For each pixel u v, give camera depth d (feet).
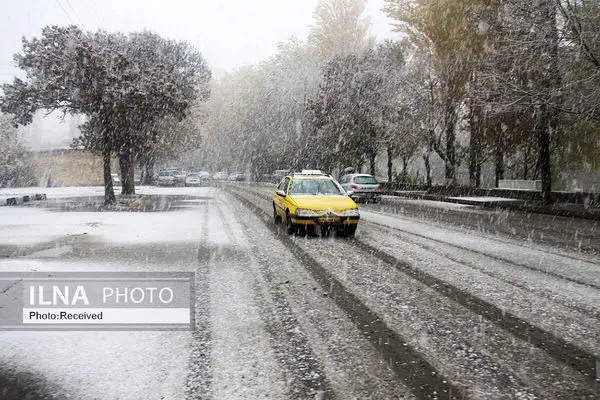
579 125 83.10
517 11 65.98
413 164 184.44
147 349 15.17
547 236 40.83
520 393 12.28
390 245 35.50
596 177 108.78
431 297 21.26
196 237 39.58
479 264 28.55
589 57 58.85
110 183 76.89
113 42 78.28
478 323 17.78
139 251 32.76
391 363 14.14
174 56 130.52
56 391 12.32
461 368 13.80
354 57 135.64
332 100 132.16
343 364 14.03
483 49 94.02
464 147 117.08
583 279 24.76
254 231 43.29
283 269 27.04
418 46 115.24
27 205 76.18
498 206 74.38
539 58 66.28
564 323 17.76
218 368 13.73
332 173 165.68
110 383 12.76
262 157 227.81
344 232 40.24
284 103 190.60
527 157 111.04
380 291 22.29
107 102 73.92
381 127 122.42
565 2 59.88
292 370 13.60
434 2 102.27
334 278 24.88
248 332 16.72
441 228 46.01
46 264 28.19
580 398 12.03
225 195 104.22
